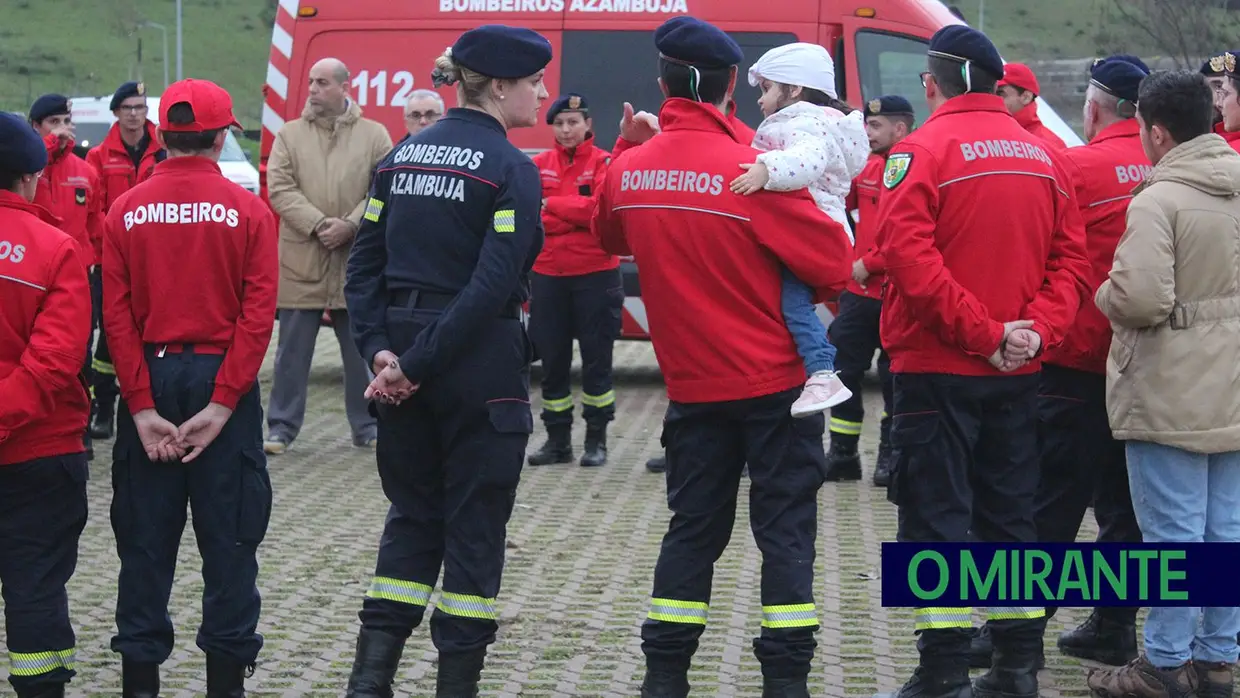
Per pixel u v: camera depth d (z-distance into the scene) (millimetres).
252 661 4727
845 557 6961
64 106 9102
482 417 4523
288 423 9664
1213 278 4738
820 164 4457
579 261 8992
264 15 76625
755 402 4539
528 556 6977
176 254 4578
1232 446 4754
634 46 11938
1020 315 4773
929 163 4680
